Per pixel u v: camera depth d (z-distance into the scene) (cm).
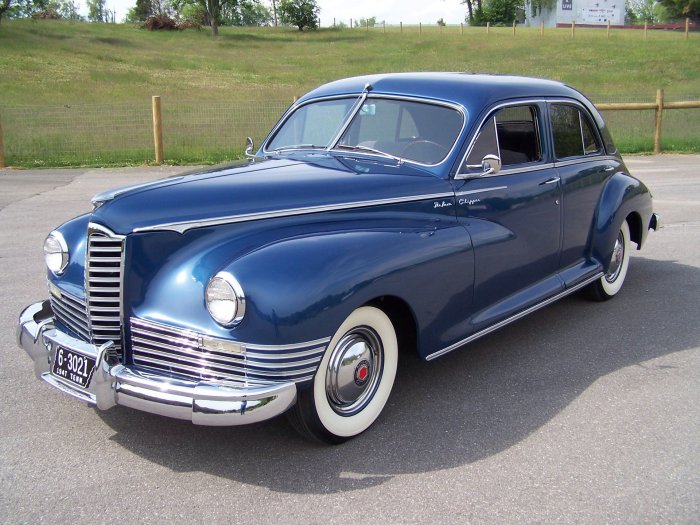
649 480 312
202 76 3491
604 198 538
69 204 981
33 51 3944
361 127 435
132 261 313
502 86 446
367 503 293
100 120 1814
